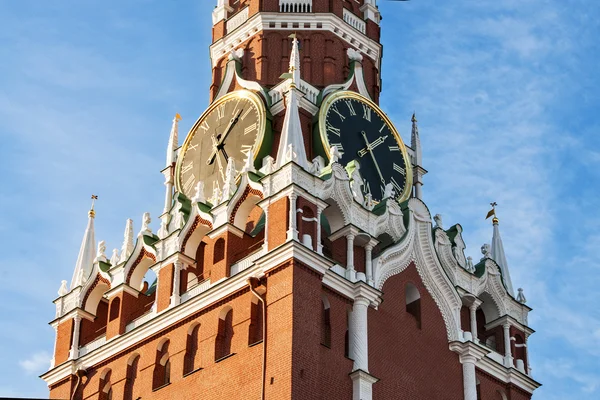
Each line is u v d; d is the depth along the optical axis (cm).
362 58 7906
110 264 7275
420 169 7812
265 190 6431
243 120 7344
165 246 6894
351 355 6212
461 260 7200
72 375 7044
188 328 6512
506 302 7325
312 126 7281
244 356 6125
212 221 6675
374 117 7531
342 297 6312
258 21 7800
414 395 6438
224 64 7950
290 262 6081
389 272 6656
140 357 6725
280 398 5794
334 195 6519
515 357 7206
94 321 7269
